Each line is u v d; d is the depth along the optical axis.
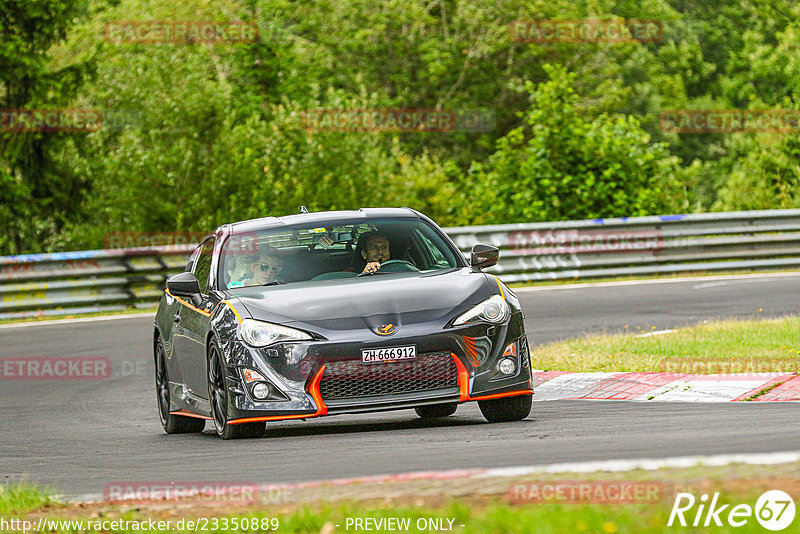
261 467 25.94
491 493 19.05
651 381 38.41
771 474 18.50
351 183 109.69
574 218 103.81
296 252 34.09
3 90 123.88
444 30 194.25
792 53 198.38
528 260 84.25
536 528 16.08
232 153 107.75
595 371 41.41
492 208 105.38
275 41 157.25
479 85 190.38
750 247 88.25
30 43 123.75
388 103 181.00
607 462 20.81
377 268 33.31
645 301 68.31
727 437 25.12
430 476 21.11
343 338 29.47
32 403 45.62
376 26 184.75
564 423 30.36
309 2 187.12
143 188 106.88
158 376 38.25
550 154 103.81
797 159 138.62
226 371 30.47
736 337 45.97
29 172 121.94
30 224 121.38
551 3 192.25
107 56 119.38
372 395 29.48
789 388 35.41
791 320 50.28
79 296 75.75
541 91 106.12
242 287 33.16
